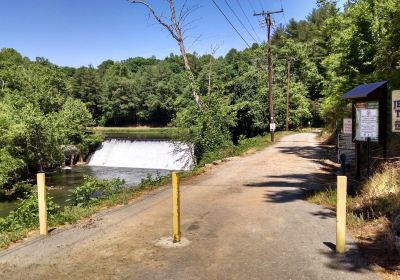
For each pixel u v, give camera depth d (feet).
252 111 154.40
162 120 363.35
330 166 56.08
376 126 34.30
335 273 17.98
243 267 18.83
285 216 28.25
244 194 37.14
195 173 52.70
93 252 21.24
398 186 27.99
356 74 70.28
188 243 22.44
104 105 358.64
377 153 43.04
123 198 35.78
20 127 118.83
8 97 179.32
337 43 74.95
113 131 308.19
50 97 186.80
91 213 30.17
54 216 28.71
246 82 159.33
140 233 24.59
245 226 25.85
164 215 29.19
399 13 59.62
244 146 93.50
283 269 18.51
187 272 18.33
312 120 221.66
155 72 368.27
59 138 144.05
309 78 228.63
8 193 99.45
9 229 28.09
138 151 158.61
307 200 33.55
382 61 62.95
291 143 101.35
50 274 18.38
